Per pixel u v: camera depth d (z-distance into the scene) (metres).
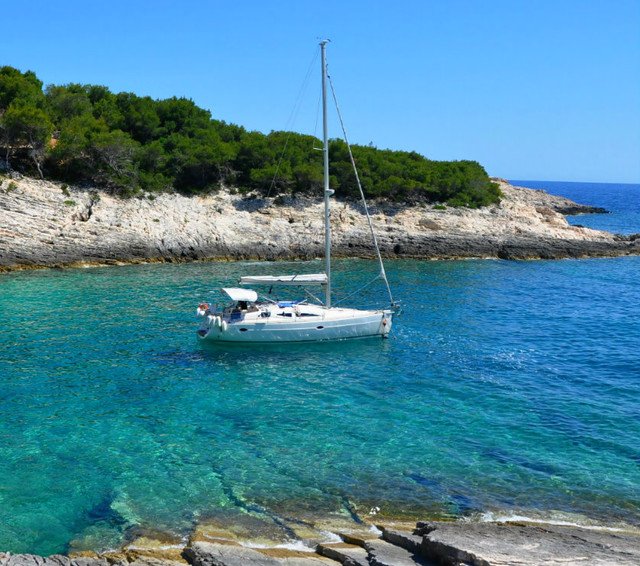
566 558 9.60
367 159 63.03
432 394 20.03
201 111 65.62
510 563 9.27
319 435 16.64
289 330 25.66
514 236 56.84
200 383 20.95
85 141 49.62
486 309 33.34
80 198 48.16
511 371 22.52
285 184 57.41
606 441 16.31
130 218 48.62
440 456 15.37
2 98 52.19
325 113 25.73
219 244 49.72
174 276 41.03
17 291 34.56
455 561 9.62
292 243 52.03
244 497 13.28
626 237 62.19
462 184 64.44
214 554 10.27
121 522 12.22
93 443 15.98
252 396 19.75
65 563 10.02
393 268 47.56
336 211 57.00
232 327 25.12
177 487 13.69
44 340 25.36
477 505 13.02
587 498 13.40
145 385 20.64
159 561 10.13
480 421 17.69
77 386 20.34
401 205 60.78
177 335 26.78
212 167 56.91
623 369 22.72
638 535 11.62
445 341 26.69
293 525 12.12
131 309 31.14
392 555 10.30
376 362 23.61
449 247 54.22
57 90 58.31
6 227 42.62
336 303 34.09
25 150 49.62
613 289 40.12
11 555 10.20
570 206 110.62
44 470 14.39
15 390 19.78
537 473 14.52
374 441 16.25
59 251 43.62
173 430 16.92
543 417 18.00
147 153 54.69
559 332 28.36
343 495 13.41
